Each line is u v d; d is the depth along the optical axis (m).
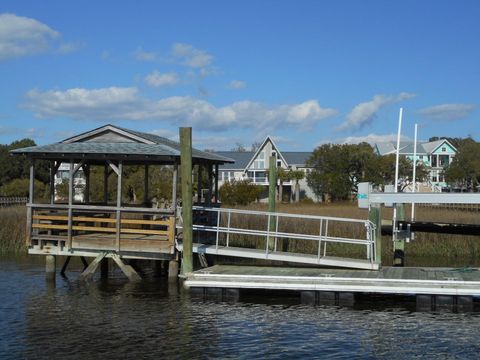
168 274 17.81
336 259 16.27
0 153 75.00
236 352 11.19
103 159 17.86
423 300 14.38
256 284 15.06
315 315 13.88
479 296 14.14
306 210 35.50
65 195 55.16
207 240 19.72
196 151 19.27
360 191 16.14
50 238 17.67
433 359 10.87
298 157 74.62
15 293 16.47
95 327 12.87
